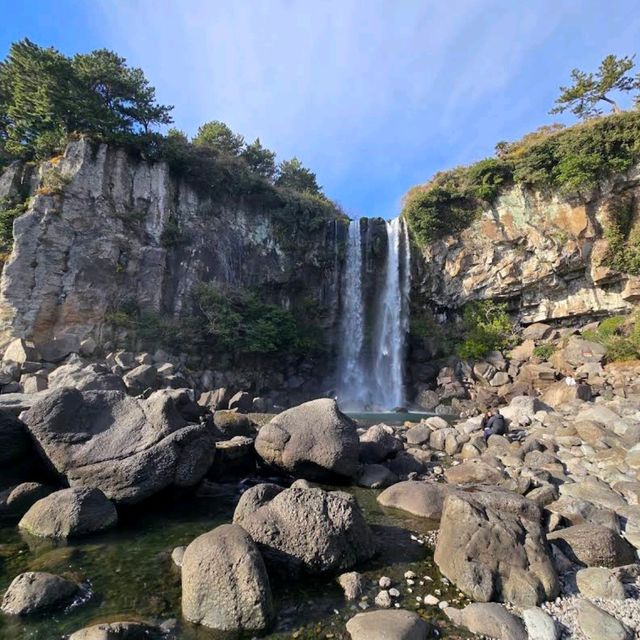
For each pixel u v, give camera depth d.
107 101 28.48
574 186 26.20
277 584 5.66
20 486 8.15
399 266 31.31
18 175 26.83
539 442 11.77
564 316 28.12
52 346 22.12
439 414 24.03
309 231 32.28
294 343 28.86
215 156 31.44
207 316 26.41
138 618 4.81
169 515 8.17
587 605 5.10
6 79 27.91
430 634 4.70
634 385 20.95
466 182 29.80
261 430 10.68
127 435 8.88
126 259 25.94
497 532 5.90
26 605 4.82
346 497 6.66
